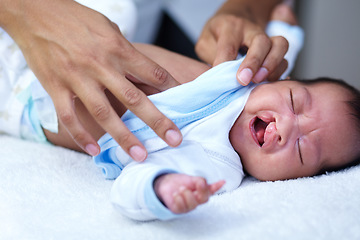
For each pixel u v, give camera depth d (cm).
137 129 82
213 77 86
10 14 85
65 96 79
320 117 90
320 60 219
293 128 88
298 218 64
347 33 214
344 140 92
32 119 102
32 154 96
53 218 71
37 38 82
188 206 60
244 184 90
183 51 171
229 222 65
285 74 142
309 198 71
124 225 69
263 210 68
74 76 77
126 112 83
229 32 104
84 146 78
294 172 90
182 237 63
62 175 86
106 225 68
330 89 95
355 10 210
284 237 60
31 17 83
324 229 61
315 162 91
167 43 175
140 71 79
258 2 149
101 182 85
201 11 173
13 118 103
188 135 84
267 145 86
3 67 102
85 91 76
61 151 100
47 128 97
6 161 91
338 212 67
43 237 65
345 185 78
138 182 67
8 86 102
